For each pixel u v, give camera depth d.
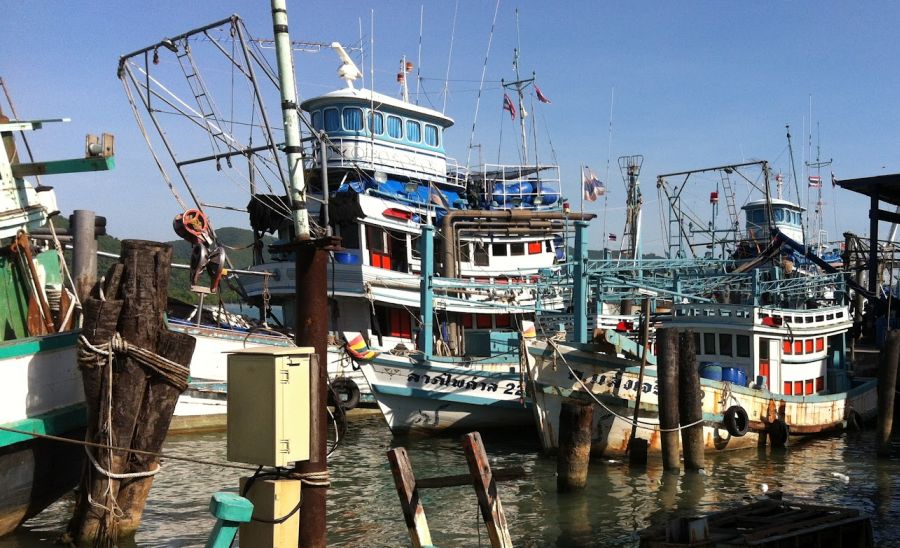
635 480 17.36
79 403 12.23
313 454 9.29
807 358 23.89
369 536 13.40
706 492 16.33
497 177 35.31
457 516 14.75
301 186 10.08
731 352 22.72
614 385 19.36
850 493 16.39
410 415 22.67
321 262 9.91
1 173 12.91
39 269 14.62
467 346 23.62
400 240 29.47
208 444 21.64
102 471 11.07
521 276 28.64
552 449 19.86
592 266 24.30
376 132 30.83
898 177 31.97
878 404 20.53
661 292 25.33
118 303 11.22
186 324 22.78
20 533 12.43
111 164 12.88
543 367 19.70
